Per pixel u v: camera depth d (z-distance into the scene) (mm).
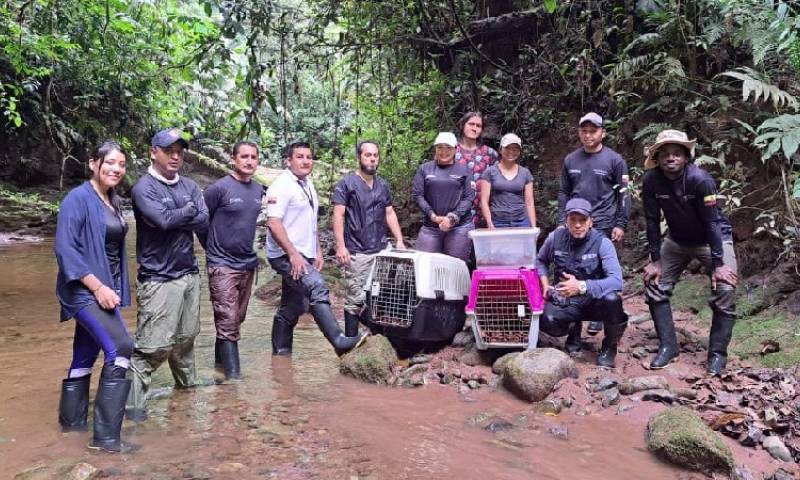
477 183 5293
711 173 5637
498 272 4129
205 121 14219
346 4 8672
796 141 4371
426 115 9609
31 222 12055
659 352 4023
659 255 4125
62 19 9789
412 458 2863
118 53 11711
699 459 2736
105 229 3082
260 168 18250
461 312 4492
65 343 4746
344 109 16844
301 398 3686
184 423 3275
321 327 4320
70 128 13102
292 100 18344
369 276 4441
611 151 4656
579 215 4043
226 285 4160
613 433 3156
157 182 3514
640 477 2713
